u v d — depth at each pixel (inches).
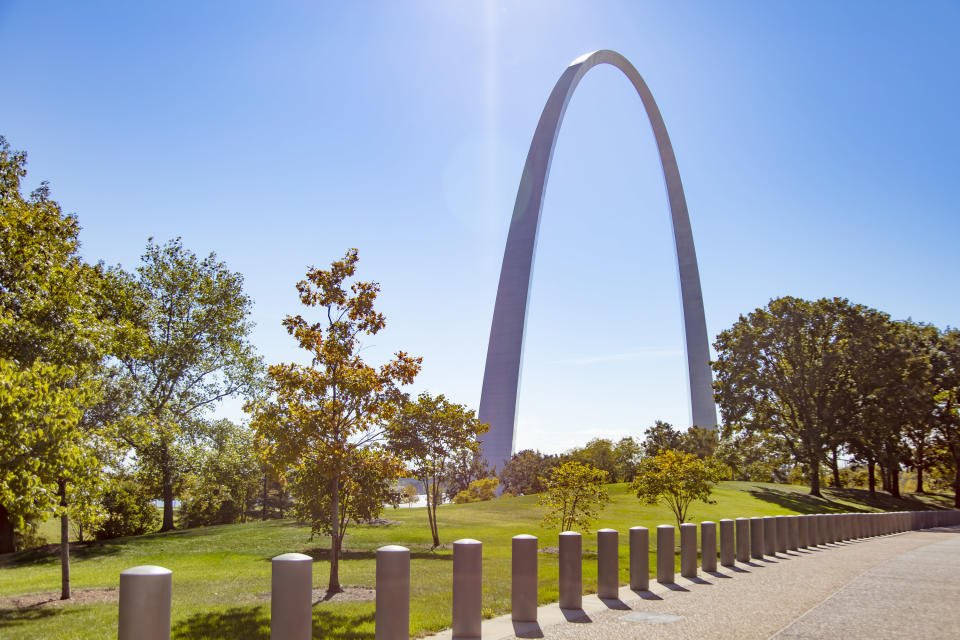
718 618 393.7
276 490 2640.3
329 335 564.1
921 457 3122.5
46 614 474.6
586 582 552.4
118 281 1349.7
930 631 364.8
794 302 2556.6
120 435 645.3
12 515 432.8
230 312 1515.7
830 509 2154.3
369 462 574.9
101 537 1423.5
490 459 2250.2
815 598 474.9
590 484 1005.8
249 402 562.9
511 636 343.0
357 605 463.2
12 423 405.7
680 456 1033.5
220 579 650.8
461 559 347.6
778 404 2581.2
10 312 537.0
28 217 609.3
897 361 2454.5
